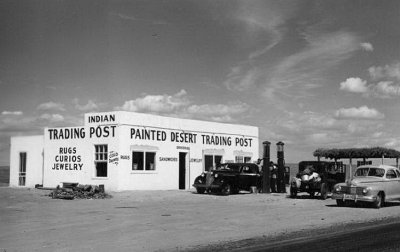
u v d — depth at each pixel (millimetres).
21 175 34719
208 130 36281
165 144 32719
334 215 18141
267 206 21594
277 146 32531
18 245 11031
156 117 32156
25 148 34500
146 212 18219
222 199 25391
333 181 26844
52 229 13602
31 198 23984
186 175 34344
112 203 22031
